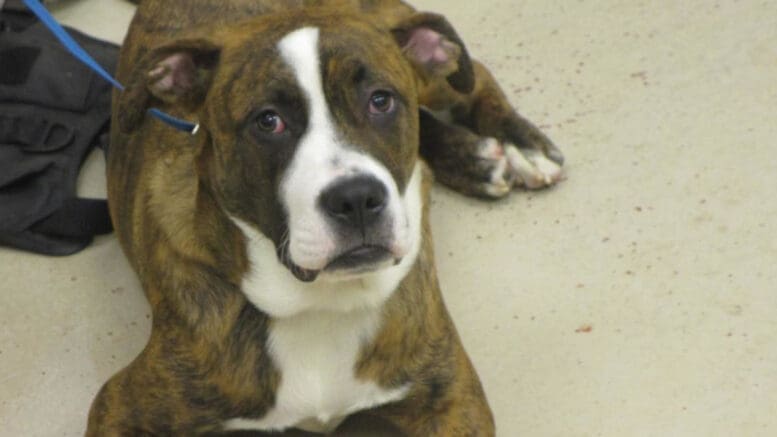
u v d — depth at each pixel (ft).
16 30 19.72
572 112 18.38
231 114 11.96
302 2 16.47
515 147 17.47
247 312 12.88
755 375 14.14
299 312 12.69
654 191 16.84
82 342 15.66
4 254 17.07
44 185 17.39
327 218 11.25
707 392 14.05
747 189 16.60
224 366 12.86
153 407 13.07
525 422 14.03
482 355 14.90
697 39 19.38
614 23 20.01
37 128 18.01
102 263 16.81
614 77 18.90
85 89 18.53
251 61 11.88
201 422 13.12
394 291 12.93
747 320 14.83
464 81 13.79
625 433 13.73
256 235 12.39
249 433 14.15
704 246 15.92
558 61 19.40
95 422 13.28
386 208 11.44
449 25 13.09
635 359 14.58
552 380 14.48
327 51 11.67
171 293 13.07
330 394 13.12
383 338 12.96
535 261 16.12
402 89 12.28
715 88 18.37
